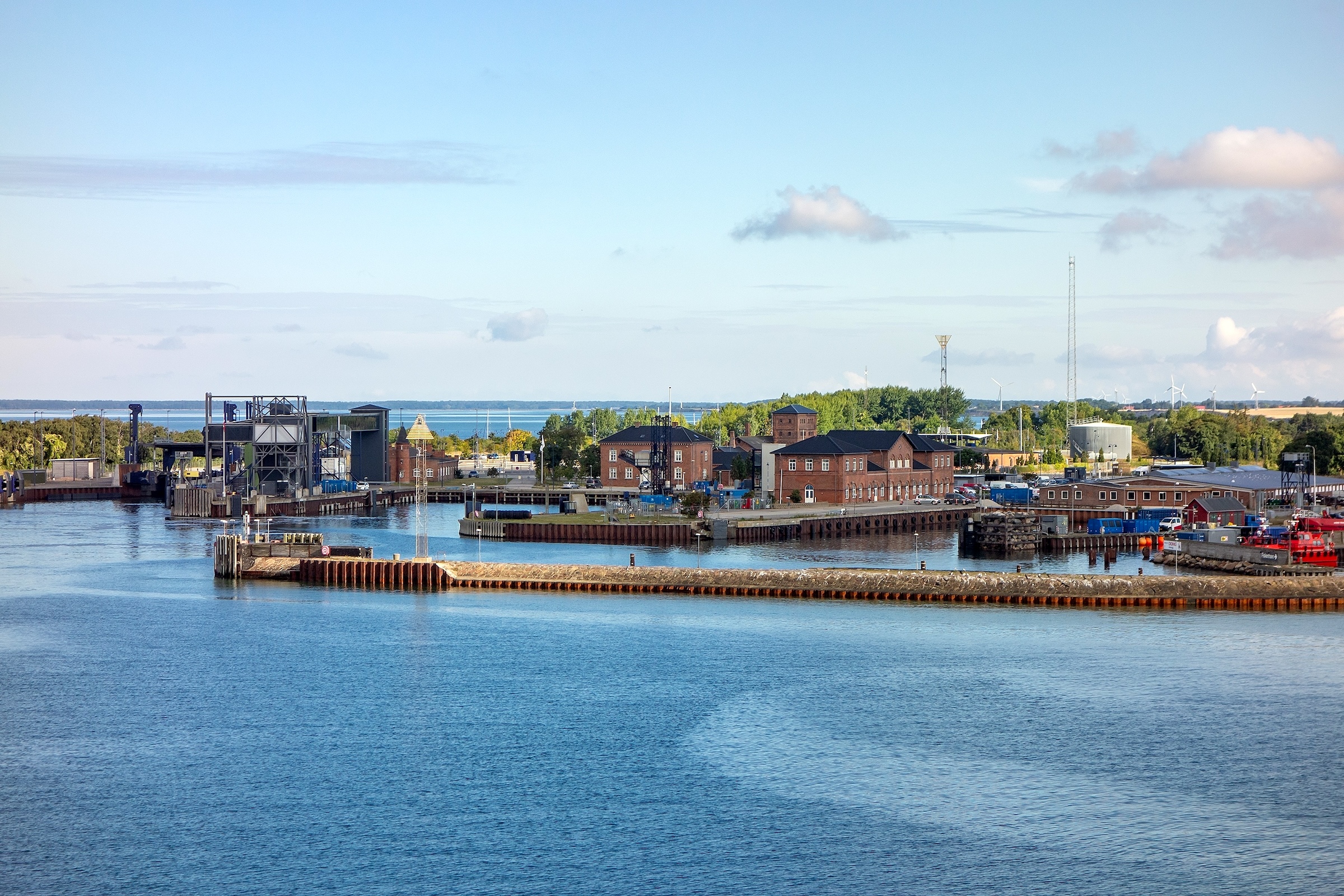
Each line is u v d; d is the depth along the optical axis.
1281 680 121.00
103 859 82.19
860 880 78.75
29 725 110.25
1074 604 158.38
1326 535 188.12
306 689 121.81
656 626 149.38
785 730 107.75
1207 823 87.12
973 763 99.12
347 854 82.81
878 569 173.38
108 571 194.50
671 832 86.00
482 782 95.62
